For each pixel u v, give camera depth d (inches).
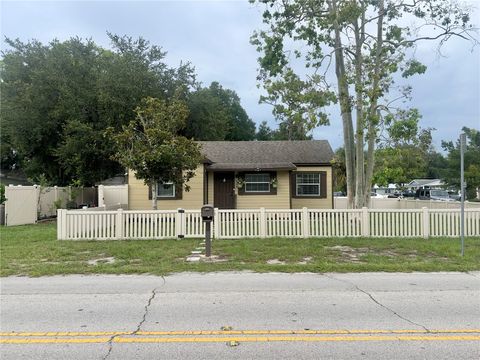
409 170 1456.7
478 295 268.7
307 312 230.7
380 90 611.2
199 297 265.4
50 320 219.0
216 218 529.7
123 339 189.6
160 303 251.1
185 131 1347.2
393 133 614.5
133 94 1091.3
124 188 1044.5
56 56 1170.0
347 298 261.4
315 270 353.1
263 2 682.8
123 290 286.5
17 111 1129.4
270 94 680.4
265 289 286.8
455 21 682.2
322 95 636.1
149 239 527.2
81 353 173.5
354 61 674.8
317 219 534.3
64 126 1090.1
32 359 167.5
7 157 1695.4
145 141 646.5
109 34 1202.0
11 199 740.0
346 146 724.0
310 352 172.9
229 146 995.3
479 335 192.7
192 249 452.8
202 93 1349.7
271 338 189.6
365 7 666.8
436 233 533.0
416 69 639.1
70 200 984.9
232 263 379.6
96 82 1125.1
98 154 1075.9
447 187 1496.1
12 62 1268.5
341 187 2032.5
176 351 174.9
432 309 236.1
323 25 660.1
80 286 300.0
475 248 446.6
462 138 419.2
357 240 507.2
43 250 450.0
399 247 460.8
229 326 207.0
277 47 687.1
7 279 327.6
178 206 841.5
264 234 530.3
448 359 165.3
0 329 204.7
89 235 530.0
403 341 185.0
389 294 271.4
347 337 190.5
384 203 1061.1
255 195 887.1
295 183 921.5
